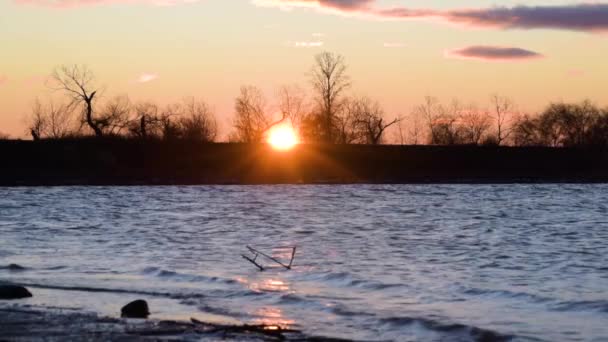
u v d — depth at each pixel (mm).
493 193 132125
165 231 66438
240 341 23750
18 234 62656
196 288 34375
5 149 141000
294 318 28078
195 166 150250
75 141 147000
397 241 59156
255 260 44812
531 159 170875
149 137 151250
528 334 26016
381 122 178625
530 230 71125
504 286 36750
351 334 25609
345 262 45562
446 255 50219
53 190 127062
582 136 191375
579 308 30594
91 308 29250
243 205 101875
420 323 27156
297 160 159000
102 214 86188
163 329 25109
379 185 150125
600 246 57250
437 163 165875
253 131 170000
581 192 135750
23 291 31859
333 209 96500
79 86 152625
